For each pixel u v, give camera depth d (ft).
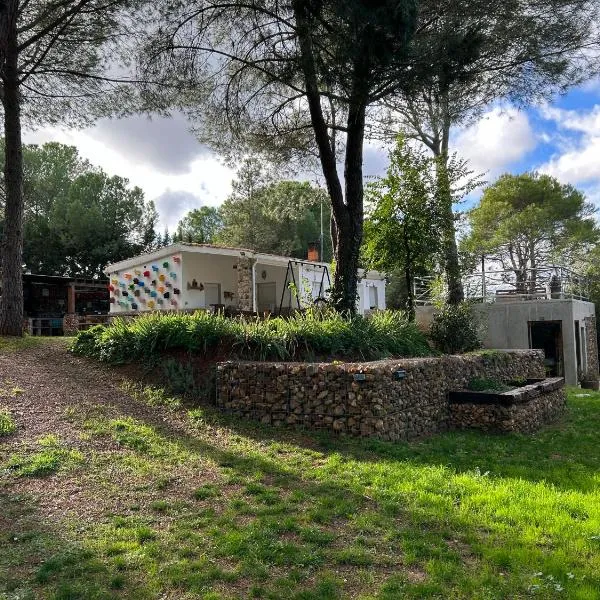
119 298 63.82
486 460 22.44
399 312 42.55
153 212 130.31
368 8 27.94
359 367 24.98
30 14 39.96
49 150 131.13
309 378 25.67
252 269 60.54
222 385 28.02
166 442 22.39
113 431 22.74
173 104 40.42
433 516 15.08
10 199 39.91
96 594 10.93
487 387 32.19
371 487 17.67
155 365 31.24
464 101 40.19
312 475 18.94
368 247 48.37
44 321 75.05
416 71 32.42
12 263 39.65
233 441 23.53
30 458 18.71
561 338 57.36
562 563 12.27
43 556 12.57
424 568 12.19
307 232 143.02
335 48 31.37
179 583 11.44
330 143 43.16
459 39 31.58
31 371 30.22
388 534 13.88
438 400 29.48
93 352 34.35
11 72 38.58
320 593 11.07
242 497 16.67
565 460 23.11
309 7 31.17
